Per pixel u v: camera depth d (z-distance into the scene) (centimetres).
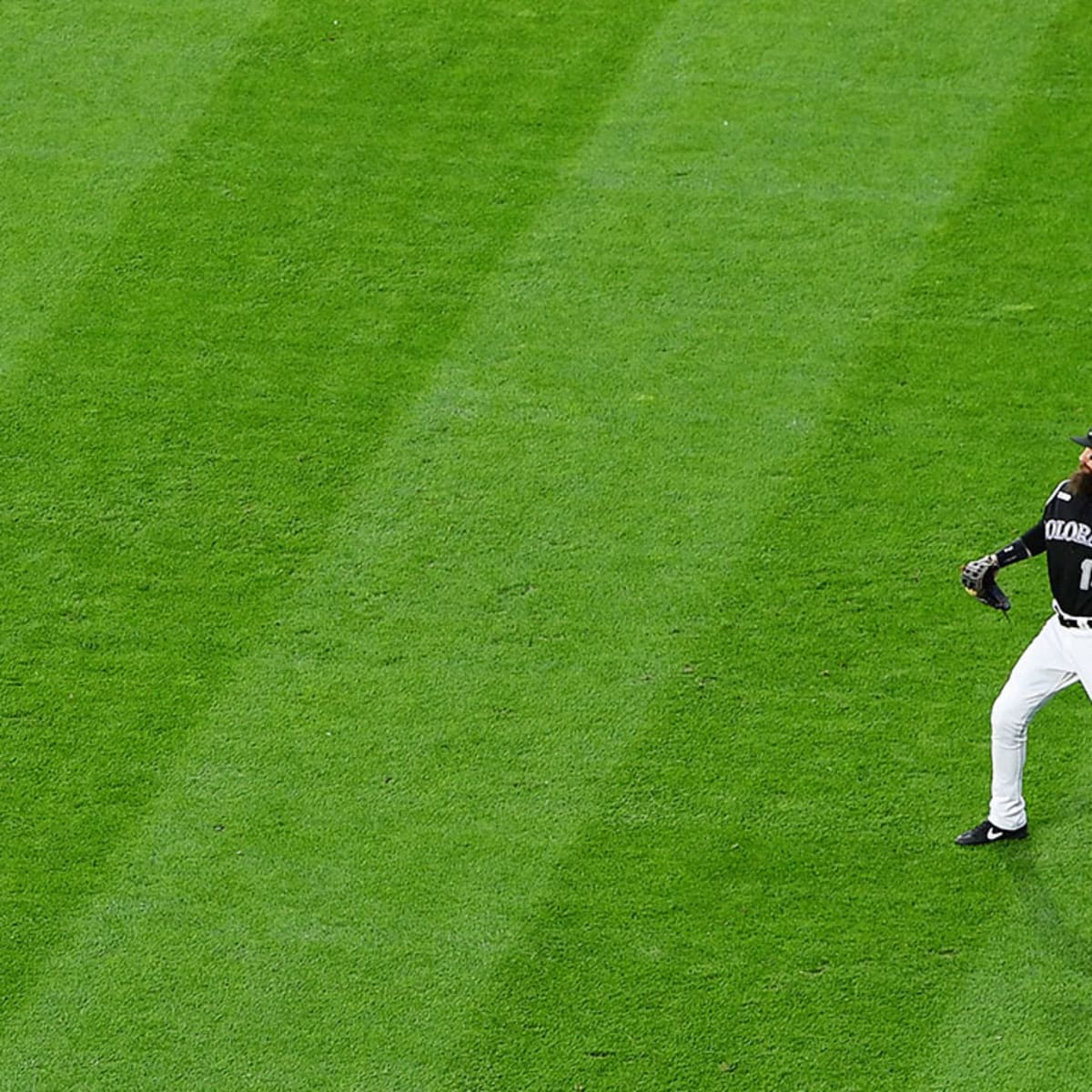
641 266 3919
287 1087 2684
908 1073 2656
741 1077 2664
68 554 3422
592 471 3528
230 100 4344
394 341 3788
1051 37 4366
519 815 2998
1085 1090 2623
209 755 3103
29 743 3127
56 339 3819
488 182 4122
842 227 3972
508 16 4528
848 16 4469
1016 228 3934
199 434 3628
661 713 3127
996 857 2905
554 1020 2742
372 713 3156
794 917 2844
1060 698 3114
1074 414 3559
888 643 3206
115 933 2872
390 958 2827
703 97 4288
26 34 4544
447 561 3388
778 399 3638
